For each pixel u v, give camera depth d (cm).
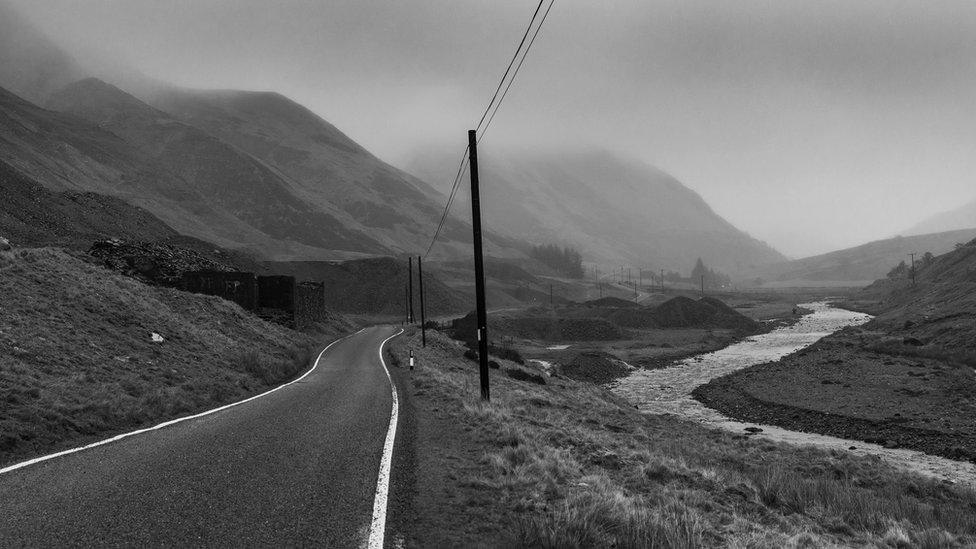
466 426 1310
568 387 3962
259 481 768
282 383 2250
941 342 6406
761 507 1012
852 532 975
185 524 594
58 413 1066
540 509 716
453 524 647
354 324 9406
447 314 14562
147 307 2459
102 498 667
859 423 3450
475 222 1917
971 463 2559
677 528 677
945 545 928
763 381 5306
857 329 9431
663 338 10988
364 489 753
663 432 2522
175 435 1074
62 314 1839
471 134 1923
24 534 546
